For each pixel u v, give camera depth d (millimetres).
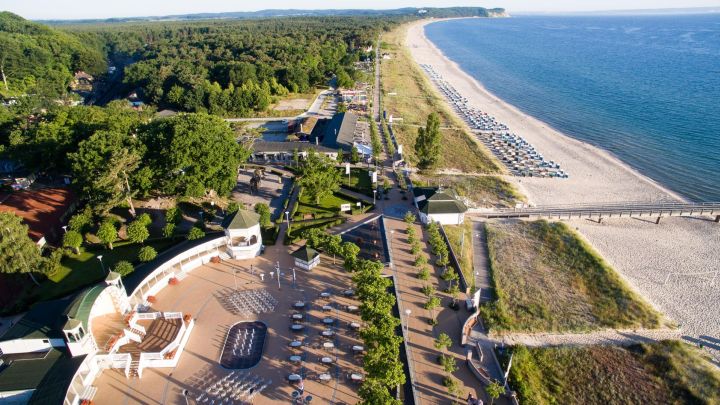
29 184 105250
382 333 53250
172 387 50875
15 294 65875
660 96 189875
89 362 51688
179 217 82812
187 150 87375
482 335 62844
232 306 64312
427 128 111438
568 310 69062
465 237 88188
